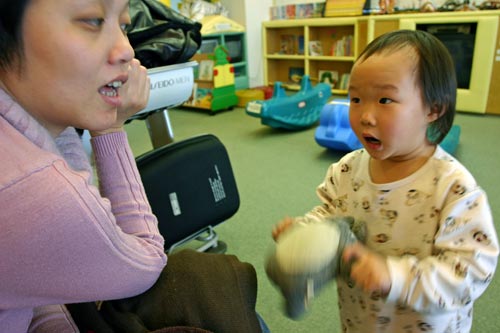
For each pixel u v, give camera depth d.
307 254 0.51
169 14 1.13
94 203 0.41
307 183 1.98
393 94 0.55
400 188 0.61
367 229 0.64
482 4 2.83
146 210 0.59
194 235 1.14
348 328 0.70
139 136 2.83
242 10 3.99
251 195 1.88
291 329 1.09
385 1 3.35
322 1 3.98
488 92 2.88
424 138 0.60
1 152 0.38
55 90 0.41
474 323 1.06
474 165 2.04
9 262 0.37
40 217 0.37
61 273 0.41
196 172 1.10
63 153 0.57
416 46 0.56
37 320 0.53
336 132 2.30
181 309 0.53
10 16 0.36
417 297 0.52
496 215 1.54
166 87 1.05
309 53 3.97
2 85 0.42
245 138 2.77
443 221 0.56
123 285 0.46
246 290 0.55
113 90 0.47
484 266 0.53
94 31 0.40
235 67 4.09
